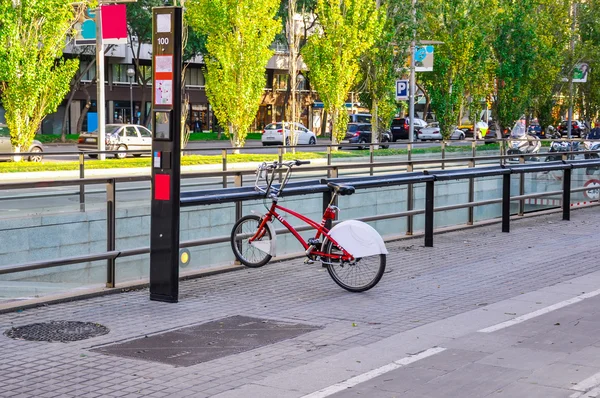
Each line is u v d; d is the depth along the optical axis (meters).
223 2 37.97
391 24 41.06
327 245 9.47
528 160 21.61
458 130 61.31
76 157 37.44
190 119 69.62
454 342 7.09
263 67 39.12
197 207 12.09
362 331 7.52
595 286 9.69
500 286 9.71
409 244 12.99
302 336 7.33
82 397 5.57
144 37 58.31
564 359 6.55
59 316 7.99
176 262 8.70
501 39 44.78
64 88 32.00
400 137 60.47
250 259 10.77
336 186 9.73
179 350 6.82
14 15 30.08
